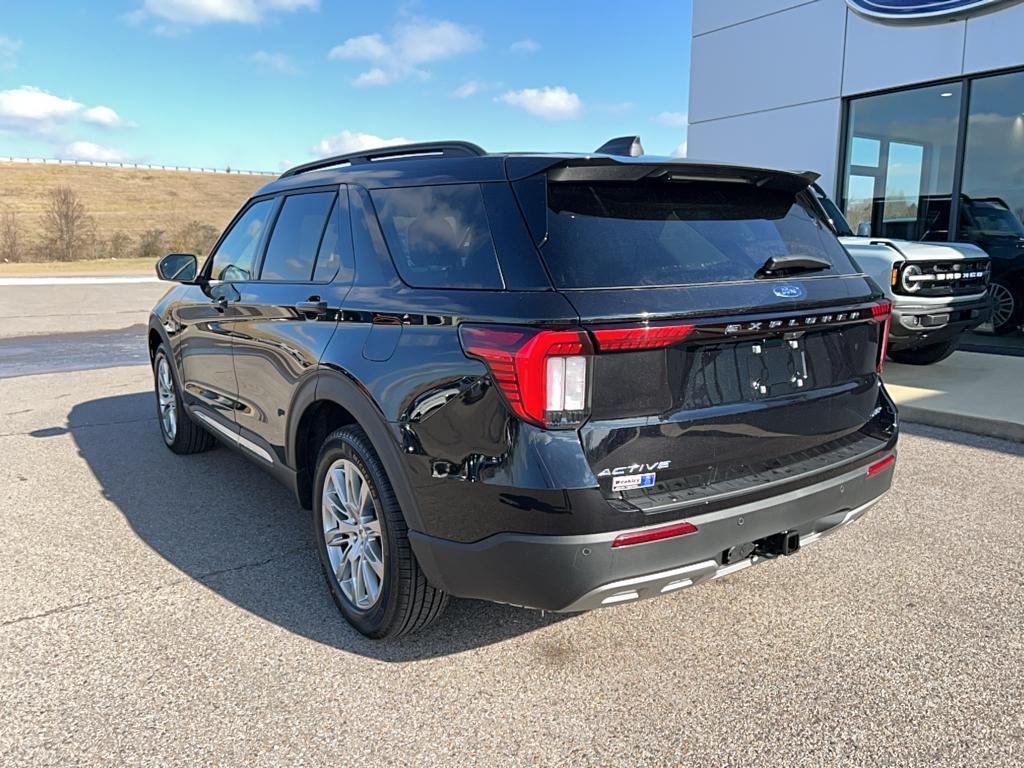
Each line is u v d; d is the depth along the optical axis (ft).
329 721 7.95
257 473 16.44
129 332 43.98
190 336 15.10
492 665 9.00
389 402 8.41
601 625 9.91
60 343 39.11
